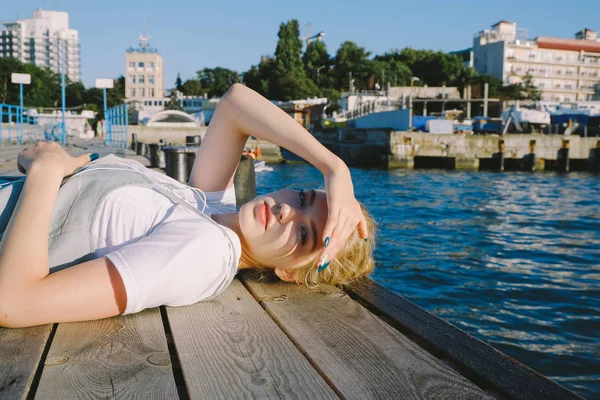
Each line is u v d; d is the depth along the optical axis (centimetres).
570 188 2308
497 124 4619
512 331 545
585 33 11894
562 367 460
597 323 571
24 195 182
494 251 954
